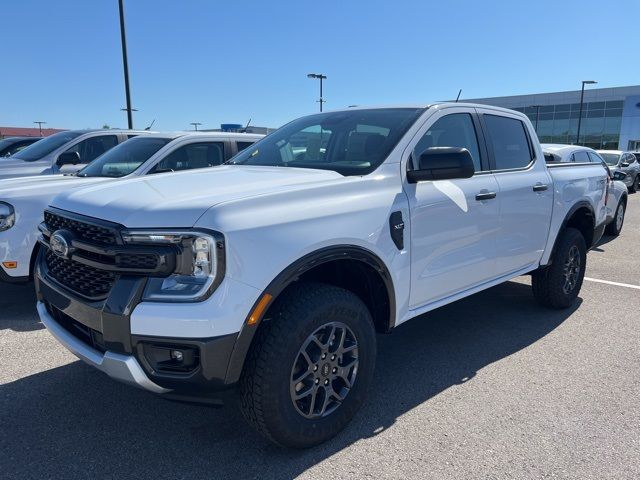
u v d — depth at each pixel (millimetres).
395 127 3652
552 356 4215
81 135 7953
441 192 3570
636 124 54469
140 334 2408
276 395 2625
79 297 2686
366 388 3117
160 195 2715
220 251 2404
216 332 2387
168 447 2938
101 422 3195
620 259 8023
